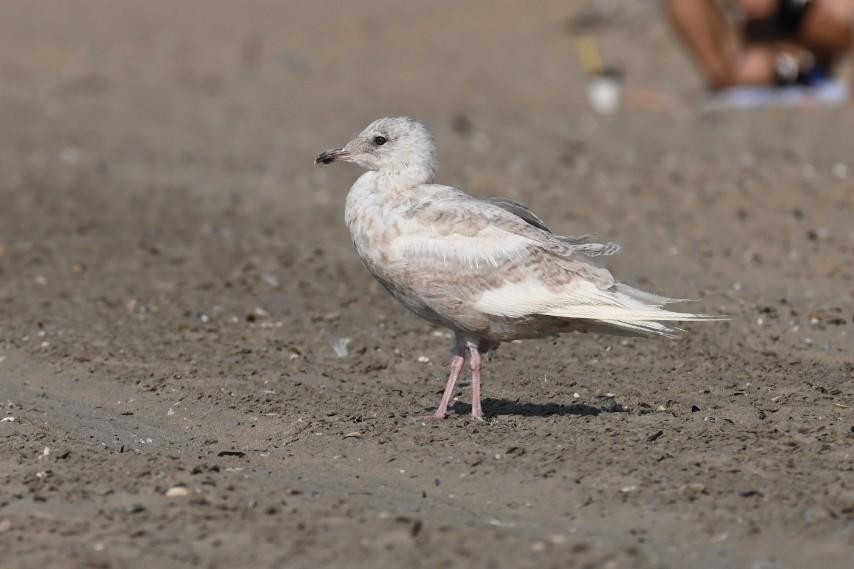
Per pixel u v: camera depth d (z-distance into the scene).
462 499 9.47
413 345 13.97
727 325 14.38
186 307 15.58
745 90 27.62
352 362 13.40
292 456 10.52
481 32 39.06
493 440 10.53
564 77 32.44
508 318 10.80
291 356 13.61
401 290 11.09
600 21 38.09
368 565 8.14
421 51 36.88
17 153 25.55
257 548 8.46
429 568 8.06
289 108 29.95
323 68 35.28
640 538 8.63
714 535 8.60
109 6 46.78
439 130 26.14
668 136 24.52
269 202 21.38
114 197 21.84
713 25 27.62
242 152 25.30
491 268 10.72
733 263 16.86
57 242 18.91
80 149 25.97
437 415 11.23
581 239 11.29
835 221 18.33
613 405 11.66
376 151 11.27
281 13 44.12
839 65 29.28
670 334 10.67
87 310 15.48
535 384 12.48
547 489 9.48
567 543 8.46
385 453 10.40
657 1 37.72
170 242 18.94
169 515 9.09
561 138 24.89
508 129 26.14
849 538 8.41
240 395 12.18
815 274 16.30
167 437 11.16
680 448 10.17
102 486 9.75
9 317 15.14
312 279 16.84
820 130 24.08
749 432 10.56
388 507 9.30
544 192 20.64
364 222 11.12
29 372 13.13
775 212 18.88
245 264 17.53
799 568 8.12
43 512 9.23
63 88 33.06
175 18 44.12
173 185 22.69
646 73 32.34
